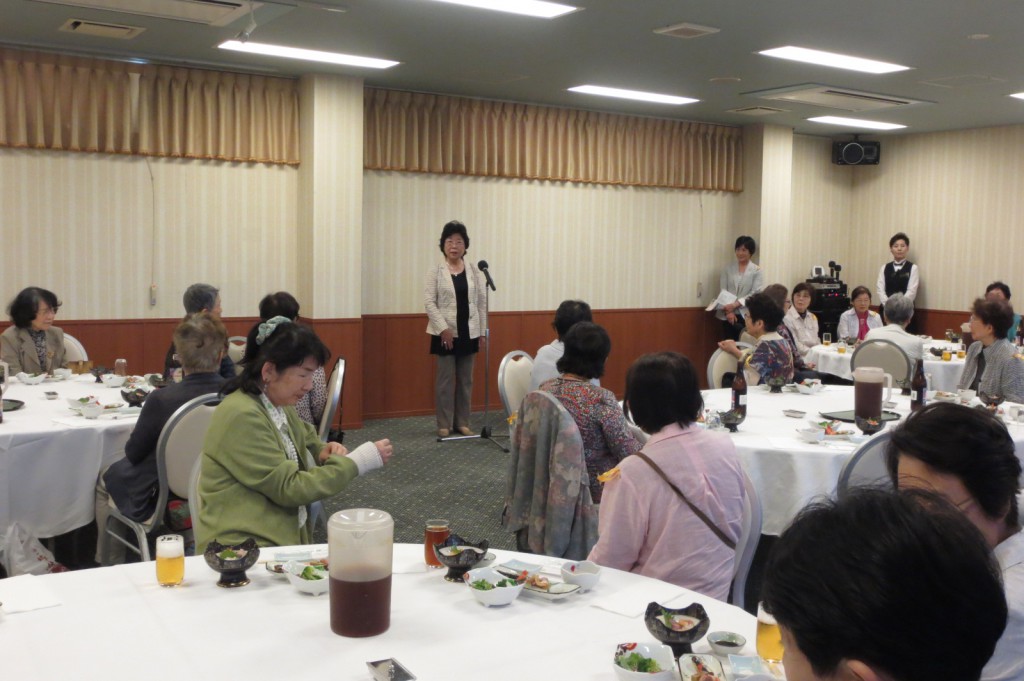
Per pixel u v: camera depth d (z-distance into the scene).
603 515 2.25
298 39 5.82
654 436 2.29
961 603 0.69
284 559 2.04
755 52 5.98
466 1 4.85
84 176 6.48
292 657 1.54
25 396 4.51
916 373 4.37
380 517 1.66
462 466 6.14
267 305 4.71
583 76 6.93
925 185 9.84
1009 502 1.45
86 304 6.57
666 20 5.18
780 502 3.52
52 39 5.96
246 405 2.38
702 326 9.53
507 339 8.38
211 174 6.90
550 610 1.78
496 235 8.23
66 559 4.12
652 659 1.49
